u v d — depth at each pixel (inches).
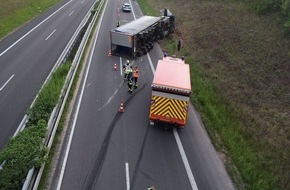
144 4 2453.2
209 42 1374.3
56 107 723.4
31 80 967.6
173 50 1314.0
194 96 908.0
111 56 1203.9
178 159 636.1
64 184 546.9
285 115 834.8
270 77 1024.9
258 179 590.9
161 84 692.1
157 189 553.3
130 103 846.5
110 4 2460.6
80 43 1244.5
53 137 648.4
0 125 719.1
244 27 1450.5
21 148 549.6
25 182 470.3
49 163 594.6
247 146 704.4
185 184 570.6
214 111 826.2
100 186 548.7
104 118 765.3
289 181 610.5
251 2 1715.1
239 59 1168.8
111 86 942.4
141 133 716.0
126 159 623.8
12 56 1183.6
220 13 1728.6
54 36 1477.6
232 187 571.2
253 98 925.2
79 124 732.0
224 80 1031.0
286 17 1389.0
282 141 733.3
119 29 1174.3
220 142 703.1
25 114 770.8
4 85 925.2
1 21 1608.0
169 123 734.5
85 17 1909.4
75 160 609.6
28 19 1847.9
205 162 633.6
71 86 907.4
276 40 1249.4
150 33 1274.6
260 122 803.4
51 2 2416.3
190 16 1830.7
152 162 620.7
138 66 1111.0
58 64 1066.1
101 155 629.6
